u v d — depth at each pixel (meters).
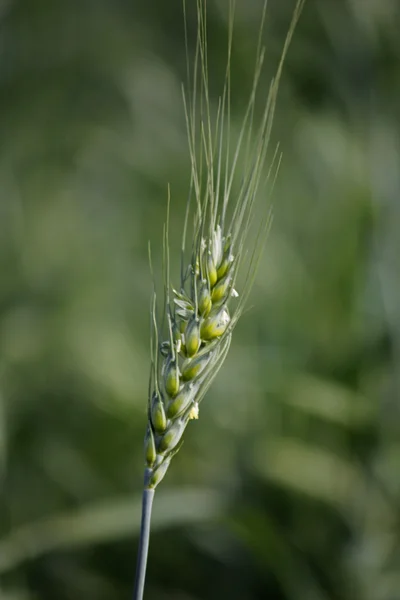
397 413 0.92
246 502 0.97
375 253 0.98
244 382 1.10
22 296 1.31
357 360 0.95
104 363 1.23
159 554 1.04
